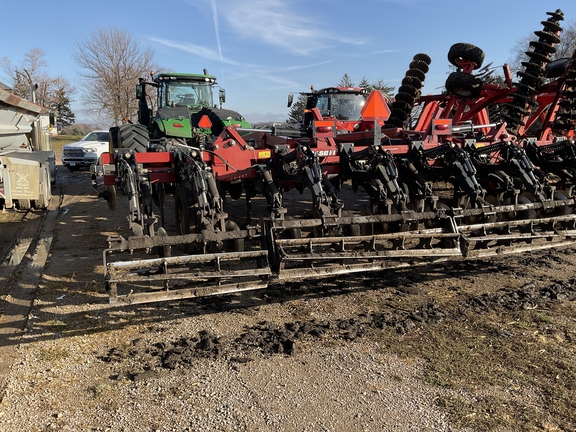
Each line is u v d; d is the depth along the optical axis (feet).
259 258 13.83
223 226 14.69
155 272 13.24
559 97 27.50
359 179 18.79
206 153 19.30
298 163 17.60
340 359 11.65
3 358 11.66
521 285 16.48
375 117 17.94
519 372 10.89
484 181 21.18
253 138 25.71
